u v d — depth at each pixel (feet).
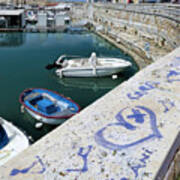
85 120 8.54
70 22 247.50
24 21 214.07
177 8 91.45
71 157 6.63
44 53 118.11
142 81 12.42
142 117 8.57
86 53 121.90
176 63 15.74
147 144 6.99
